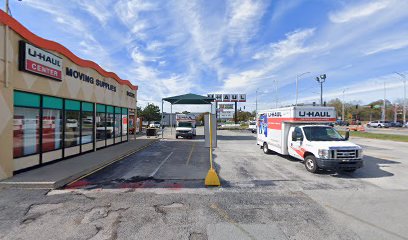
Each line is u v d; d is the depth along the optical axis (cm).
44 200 598
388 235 429
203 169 980
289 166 1058
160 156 1324
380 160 1239
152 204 575
